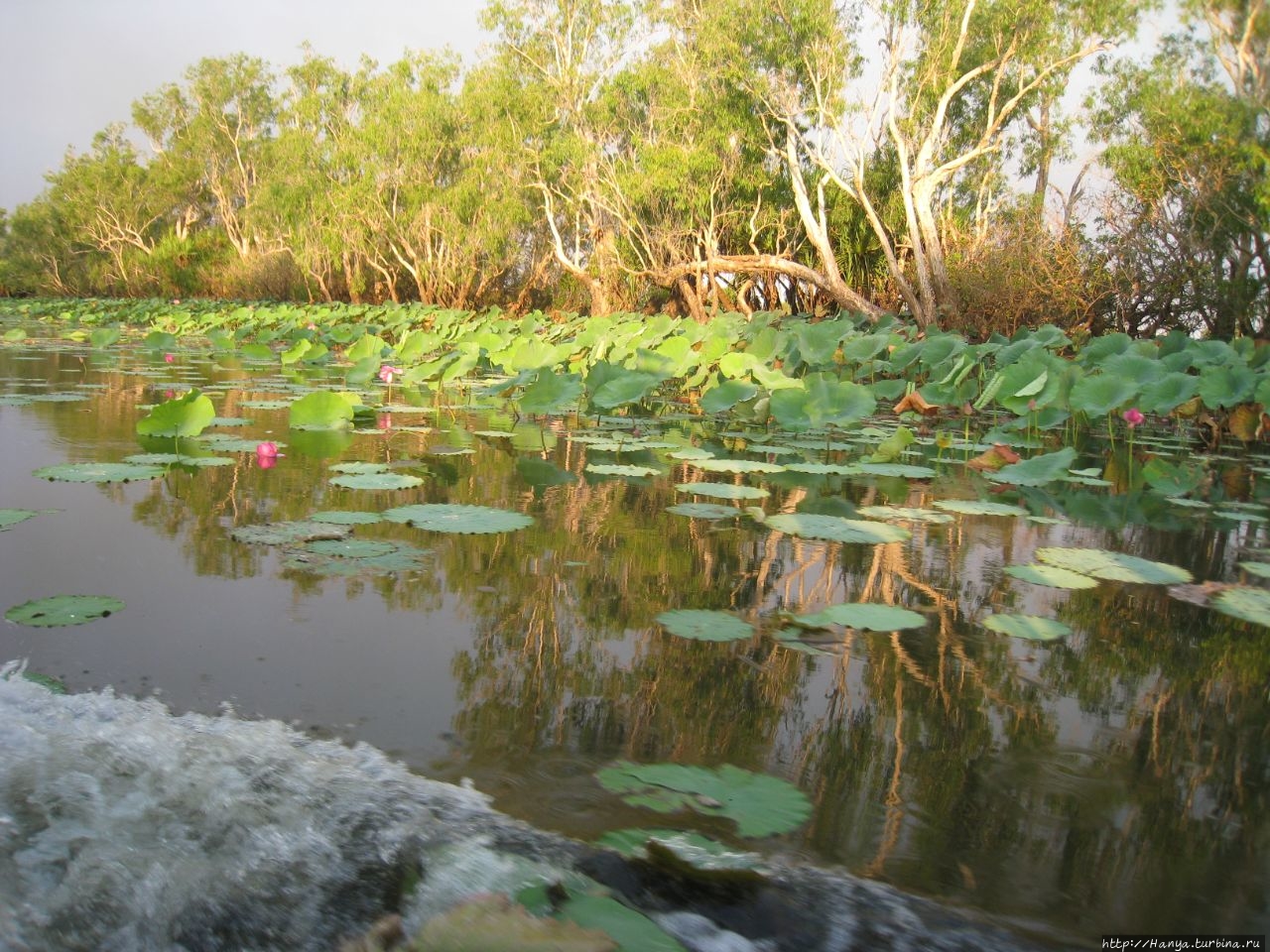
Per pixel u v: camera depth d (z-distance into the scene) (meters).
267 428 5.07
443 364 7.79
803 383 5.49
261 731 1.42
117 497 3.12
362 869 1.08
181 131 45.06
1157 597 2.44
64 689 1.54
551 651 1.84
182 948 0.95
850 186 16.89
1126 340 7.63
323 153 30.67
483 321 16.70
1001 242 13.82
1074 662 1.92
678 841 1.17
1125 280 12.04
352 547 2.56
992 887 1.12
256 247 39.97
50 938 0.95
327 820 1.18
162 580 2.20
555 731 1.48
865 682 1.76
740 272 19.75
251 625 1.92
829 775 1.38
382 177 26.41
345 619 1.98
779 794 1.31
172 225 48.97
